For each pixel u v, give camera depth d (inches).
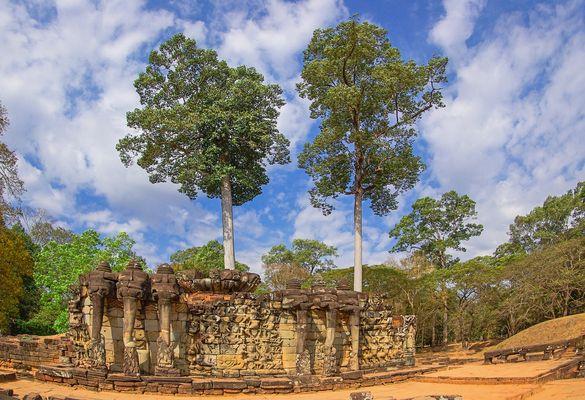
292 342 970.1
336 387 838.5
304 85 1498.5
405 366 1139.3
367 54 1402.6
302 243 2551.7
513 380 732.7
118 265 1531.7
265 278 2261.3
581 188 2501.2
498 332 2246.6
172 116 1306.6
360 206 1486.2
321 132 1473.9
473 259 2190.0
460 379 812.0
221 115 1294.3
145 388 743.1
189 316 911.7
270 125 1392.7
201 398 732.0
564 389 623.8
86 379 733.3
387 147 1419.8
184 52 1370.6
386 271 2087.8
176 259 2348.7
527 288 1798.7
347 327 1039.0
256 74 1414.9
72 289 887.1
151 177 1433.3
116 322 843.4
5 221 1491.1
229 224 1342.3
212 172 1357.0
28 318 1766.7
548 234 2425.0
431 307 2161.7
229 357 914.7
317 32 1461.6
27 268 1519.4
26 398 563.8
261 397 750.5
